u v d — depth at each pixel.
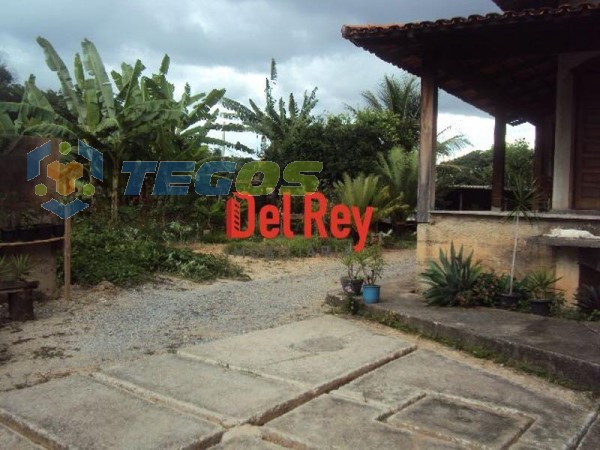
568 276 6.80
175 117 13.58
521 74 9.63
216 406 3.90
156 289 8.54
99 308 7.07
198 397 4.06
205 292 8.59
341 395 4.24
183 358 5.02
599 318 6.01
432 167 7.64
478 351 5.36
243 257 13.02
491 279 6.84
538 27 6.64
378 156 18.73
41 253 7.27
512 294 6.55
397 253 15.06
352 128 19.03
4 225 6.97
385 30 6.89
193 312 7.13
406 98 23.91
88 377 4.50
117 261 9.30
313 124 19.47
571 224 6.80
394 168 18.17
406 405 4.06
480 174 26.39
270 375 4.55
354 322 6.54
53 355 5.14
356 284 7.29
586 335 5.38
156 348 5.46
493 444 3.44
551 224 6.91
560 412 4.00
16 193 7.13
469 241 7.41
